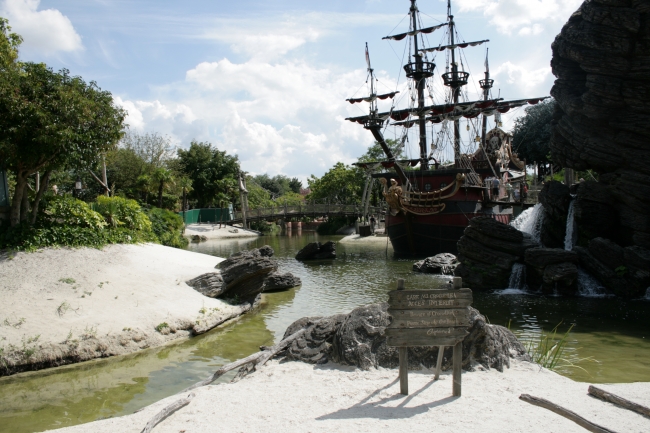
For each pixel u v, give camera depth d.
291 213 63.09
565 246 23.75
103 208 18.61
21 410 8.16
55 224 16.23
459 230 34.78
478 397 6.62
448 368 8.02
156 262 16.70
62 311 11.77
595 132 22.53
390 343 6.73
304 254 34.47
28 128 14.53
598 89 21.16
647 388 7.16
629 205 20.83
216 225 63.47
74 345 10.66
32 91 15.22
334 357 8.52
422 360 8.12
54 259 14.40
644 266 18.55
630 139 21.11
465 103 41.44
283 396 6.84
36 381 9.52
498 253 21.17
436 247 35.53
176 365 10.51
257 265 16.44
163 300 13.85
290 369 8.20
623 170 21.27
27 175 15.62
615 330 13.57
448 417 5.86
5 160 15.14
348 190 74.75
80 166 16.84
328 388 7.14
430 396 6.68
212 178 70.38
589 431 5.36
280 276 21.31
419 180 37.25
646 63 20.05
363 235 55.62
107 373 9.99
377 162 38.03
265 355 8.91
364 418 5.89
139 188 47.38
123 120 17.84
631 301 17.75
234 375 9.48
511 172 52.56
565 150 24.44
